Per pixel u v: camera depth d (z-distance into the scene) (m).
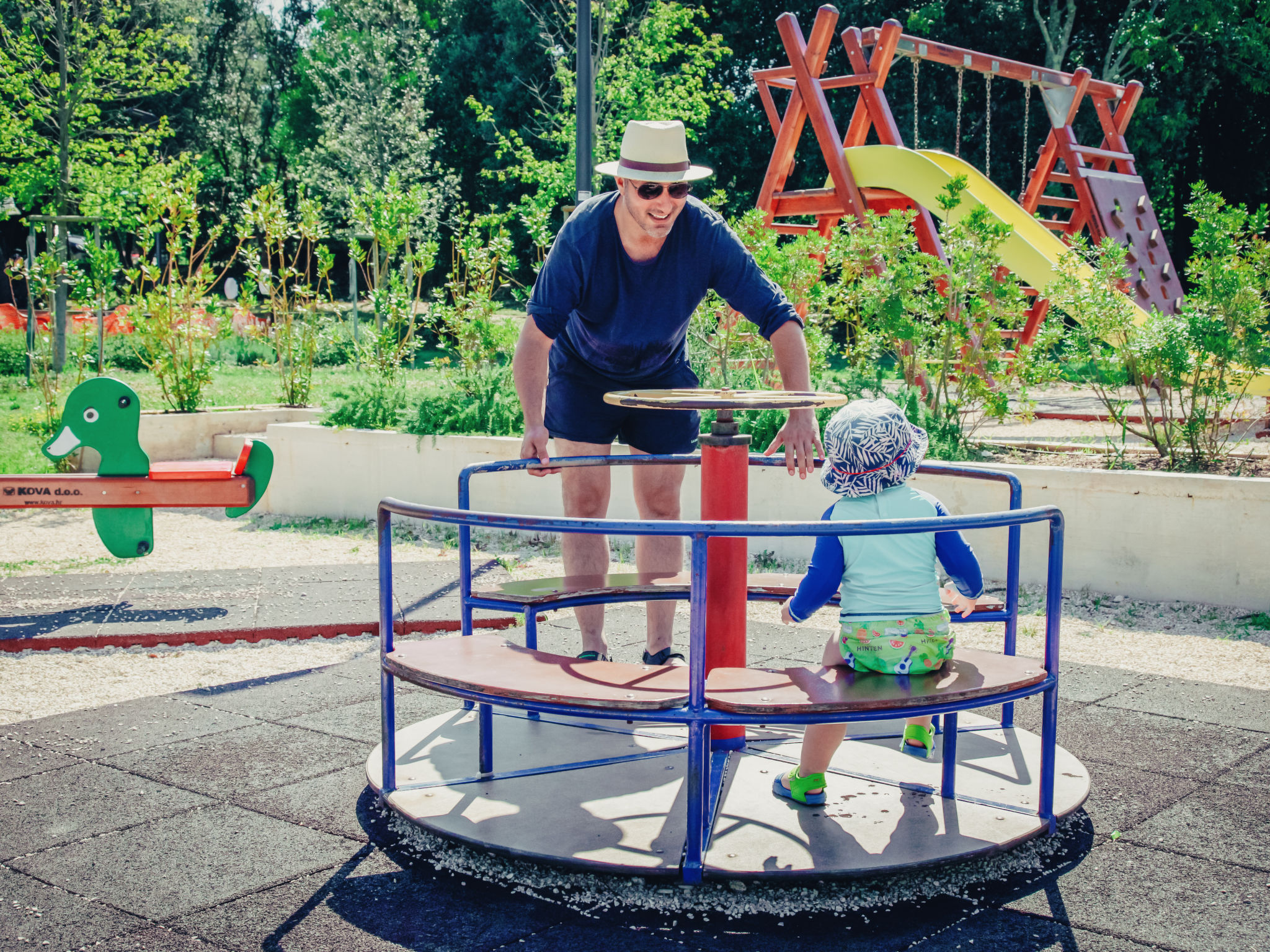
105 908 2.66
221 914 2.63
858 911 2.65
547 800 3.18
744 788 3.26
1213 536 5.84
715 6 31.75
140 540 6.36
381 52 29.11
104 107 31.23
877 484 2.96
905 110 29.84
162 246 33.66
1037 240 13.34
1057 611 2.92
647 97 21.81
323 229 12.81
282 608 5.81
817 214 13.92
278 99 47.03
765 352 9.41
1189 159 29.48
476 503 8.27
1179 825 3.15
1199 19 25.86
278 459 9.09
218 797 3.36
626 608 6.10
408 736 3.83
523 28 33.31
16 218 37.06
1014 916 2.62
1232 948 2.46
